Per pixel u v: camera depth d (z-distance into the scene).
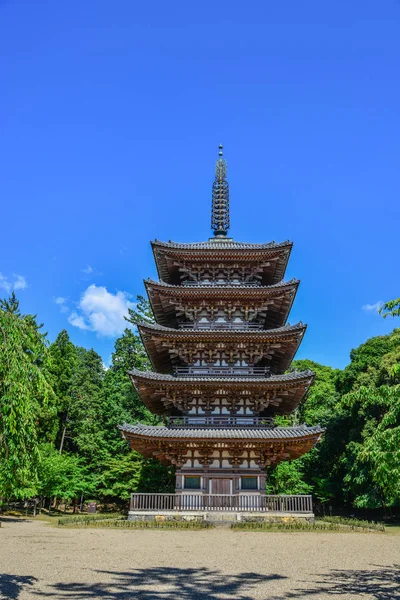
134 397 65.12
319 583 16.73
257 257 44.78
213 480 38.94
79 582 16.36
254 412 41.12
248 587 15.99
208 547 25.48
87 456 64.12
